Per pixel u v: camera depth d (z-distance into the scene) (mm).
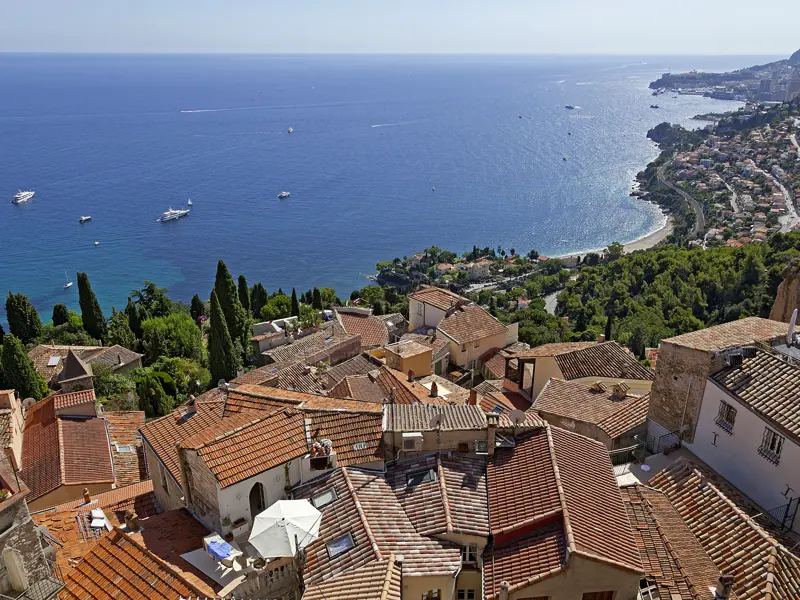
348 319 81312
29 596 20047
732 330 37906
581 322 116625
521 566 24656
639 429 37531
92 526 31828
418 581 24594
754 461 30312
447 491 28406
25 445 45500
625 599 24312
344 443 30672
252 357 80500
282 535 25438
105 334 95562
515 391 51312
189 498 30359
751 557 25484
